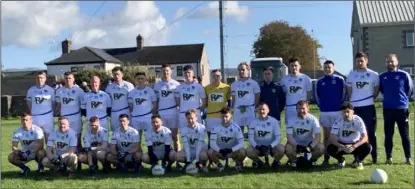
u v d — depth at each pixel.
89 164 9.53
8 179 9.20
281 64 28.83
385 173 8.11
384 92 9.59
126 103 10.65
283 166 9.76
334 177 8.48
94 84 10.43
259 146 9.32
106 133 9.77
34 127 9.82
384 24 40.75
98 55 61.50
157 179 8.80
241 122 10.44
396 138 13.66
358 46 44.91
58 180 8.95
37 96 10.60
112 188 8.17
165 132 9.57
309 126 9.46
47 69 61.50
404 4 42.56
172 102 10.60
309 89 10.22
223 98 10.40
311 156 9.45
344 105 9.22
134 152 9.62
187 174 9.18
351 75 9.73
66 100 10.55
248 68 10.54
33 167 10.61
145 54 66.44
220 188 7.96
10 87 45.97
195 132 9.51
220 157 9.38
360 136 9.20
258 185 8.11
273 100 10.44
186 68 10.40
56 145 9.66
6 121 29.72
